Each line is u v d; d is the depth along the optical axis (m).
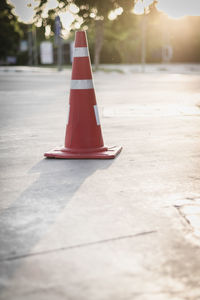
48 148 4.95
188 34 46.22
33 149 4.91
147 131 5.96
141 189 3.35
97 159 4.36
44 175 3.79
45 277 2.00
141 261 2.15
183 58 47.66
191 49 47.12
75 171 3.90
